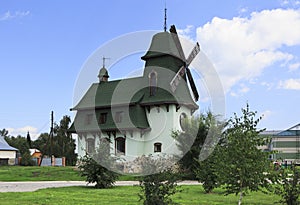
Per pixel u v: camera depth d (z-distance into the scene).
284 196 13.92
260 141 13.87
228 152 13.88
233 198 17.89
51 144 58.69
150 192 12.19
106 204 14.83
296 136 74.62
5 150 60.41
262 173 13.58
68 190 20.95
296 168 14.16
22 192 19.33
